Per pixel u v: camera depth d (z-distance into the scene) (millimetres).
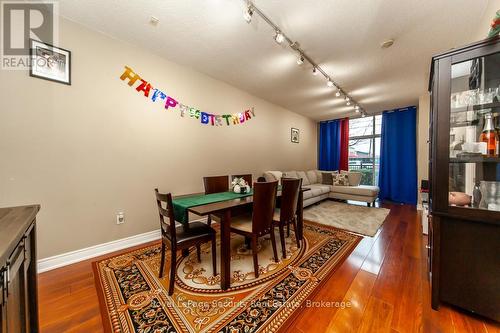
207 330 1180
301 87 3627
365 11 1799
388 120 5129
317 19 1899
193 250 2256
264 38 2209
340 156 6000
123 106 2262
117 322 1236
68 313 1306
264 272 1810
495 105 1291
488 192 1309
